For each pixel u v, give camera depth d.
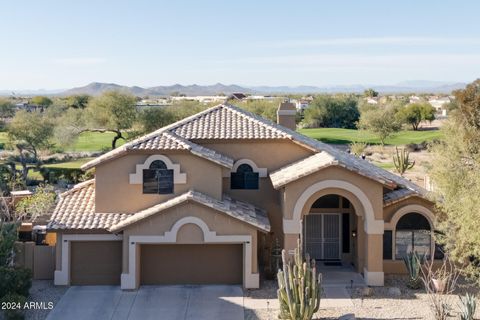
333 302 25.98
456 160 31.89
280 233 31.48
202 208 27.52
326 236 32.84
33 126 70.69
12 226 26.98
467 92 59.03
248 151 31.77
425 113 133.88
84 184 31.97
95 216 29.03
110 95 87.56
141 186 29.41
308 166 28.91
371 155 88.44
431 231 28.69
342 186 28.20
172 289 27.89
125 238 27.61
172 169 29.38
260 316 24.33
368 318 24.05
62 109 102.50
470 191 24.28
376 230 28.28
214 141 31.50
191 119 33.72
